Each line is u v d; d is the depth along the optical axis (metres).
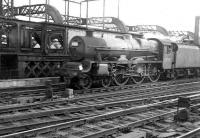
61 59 22.42
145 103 12.78
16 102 12.20
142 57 21.73
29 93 14.52
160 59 23.42
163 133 8.11
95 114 10.30
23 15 34.91
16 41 20.22
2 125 8.53
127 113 10.24
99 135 7.61
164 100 13.45
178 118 9.58
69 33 23.09
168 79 25.83
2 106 10.98
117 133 8.05
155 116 9.52
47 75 21.91
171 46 24.61
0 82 14.63
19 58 19.94
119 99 13.43
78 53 17.47
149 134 7.66
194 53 28.59
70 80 17.16
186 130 8.51
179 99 9.65
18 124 8.69
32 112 9.96
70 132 7.93
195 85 21.62
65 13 37.03
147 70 21.92
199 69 30.48
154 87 19.16
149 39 24.12
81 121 8.68
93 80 17.83
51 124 8.86
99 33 24.64
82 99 13.12
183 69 27.59
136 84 20.56
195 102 12.77
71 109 10.41
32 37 22.77
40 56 21.11
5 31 20.89
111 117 9.61
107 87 18.05
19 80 15.44
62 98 13.30
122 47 19.61
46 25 21.50
